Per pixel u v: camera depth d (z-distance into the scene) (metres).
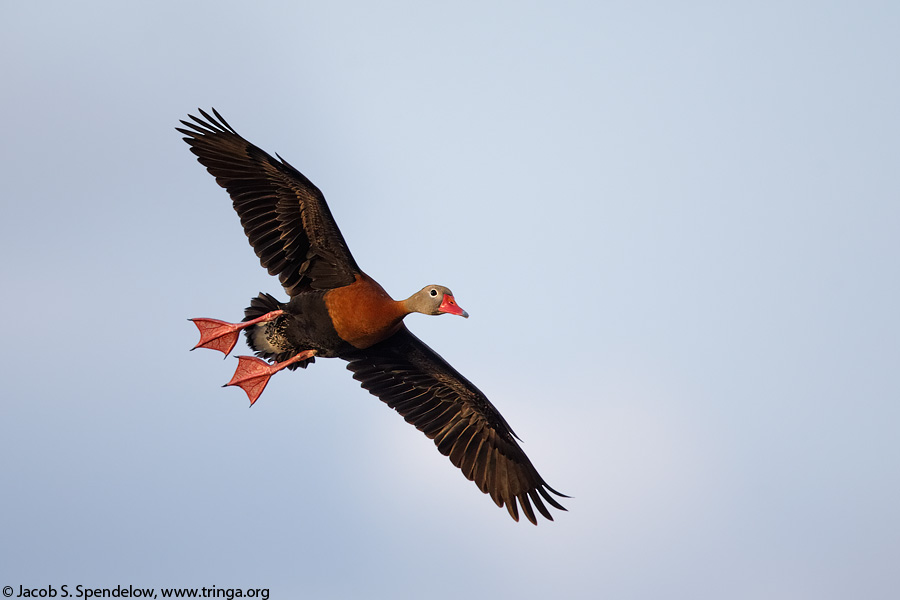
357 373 15.92
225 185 14.12
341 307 13.88
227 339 14.33
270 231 14.08
